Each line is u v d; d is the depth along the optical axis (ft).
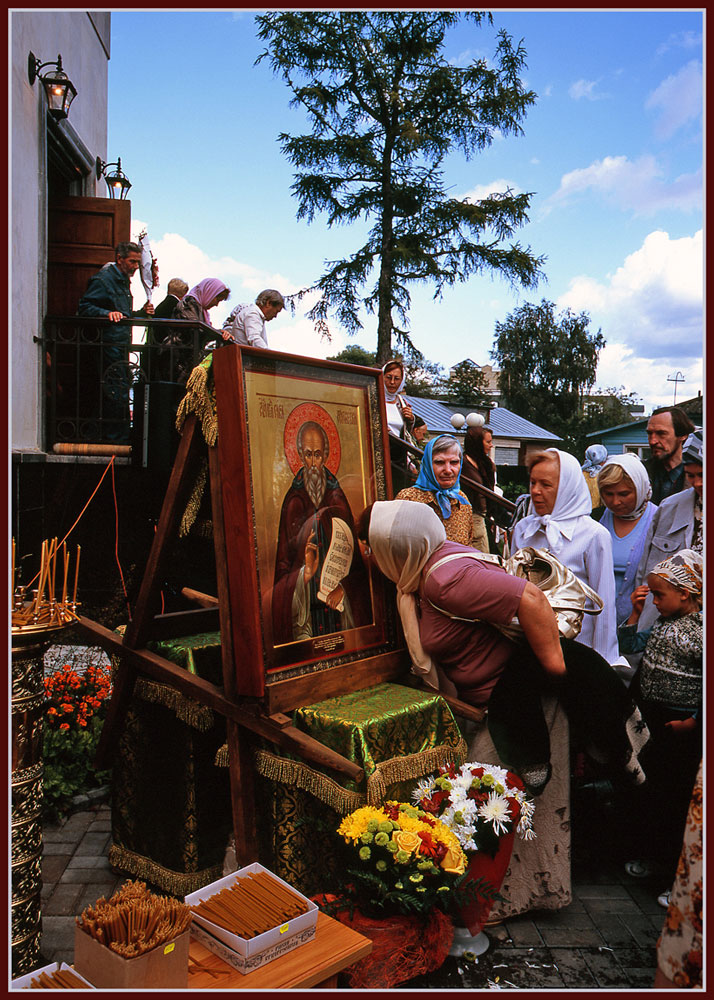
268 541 8.09
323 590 8.82
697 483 11.21
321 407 9.03
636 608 11.87
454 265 64.08
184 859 9.14
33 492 17.07
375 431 9.91
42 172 20.54
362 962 7.22
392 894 7.22
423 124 62.18
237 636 7.95
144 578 9.21
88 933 6.04
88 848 10.57
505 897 8.93
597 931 8.84
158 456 14.79
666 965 4.29
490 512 20.52
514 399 115.14
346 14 58.70
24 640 6.75
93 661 15.29
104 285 18.99
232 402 7.82
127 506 16.39
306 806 8.36
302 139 61.72
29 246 19.40
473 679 9.29
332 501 9.07
